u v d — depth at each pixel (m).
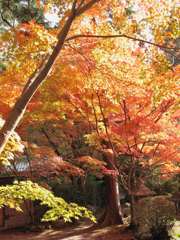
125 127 13.58
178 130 14.16
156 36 7.87
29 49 7.20
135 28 8.20
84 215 7.24
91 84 10.09
